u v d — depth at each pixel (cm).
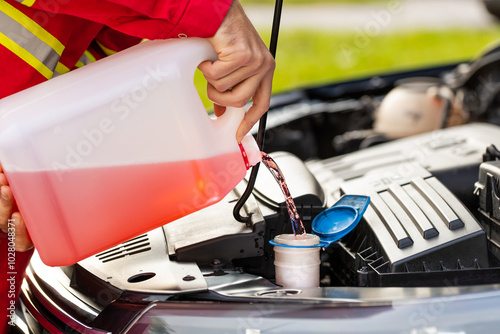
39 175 101
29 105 101
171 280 110
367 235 124
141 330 103
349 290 104
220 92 108
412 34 872
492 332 95
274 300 101
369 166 159
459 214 121
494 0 366
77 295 119
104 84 103
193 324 101
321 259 141
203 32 102
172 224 132
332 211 128
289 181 139
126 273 116
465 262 116
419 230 119
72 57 129
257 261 130
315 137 251
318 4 1106
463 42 811
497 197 125
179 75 104
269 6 1060
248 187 121
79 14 105
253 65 104
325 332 96
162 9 101
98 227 108
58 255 108
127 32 108
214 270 119
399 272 113
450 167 150
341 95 267
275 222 131
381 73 285
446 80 261
